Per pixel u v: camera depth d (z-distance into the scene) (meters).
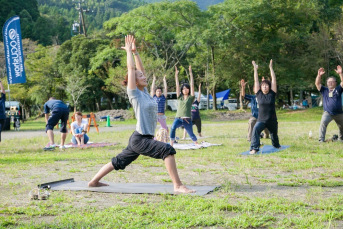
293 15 41.72
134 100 5.07
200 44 40.88
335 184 5.42
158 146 5.03
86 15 188.62
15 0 101.19
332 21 43.53
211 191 5.09
